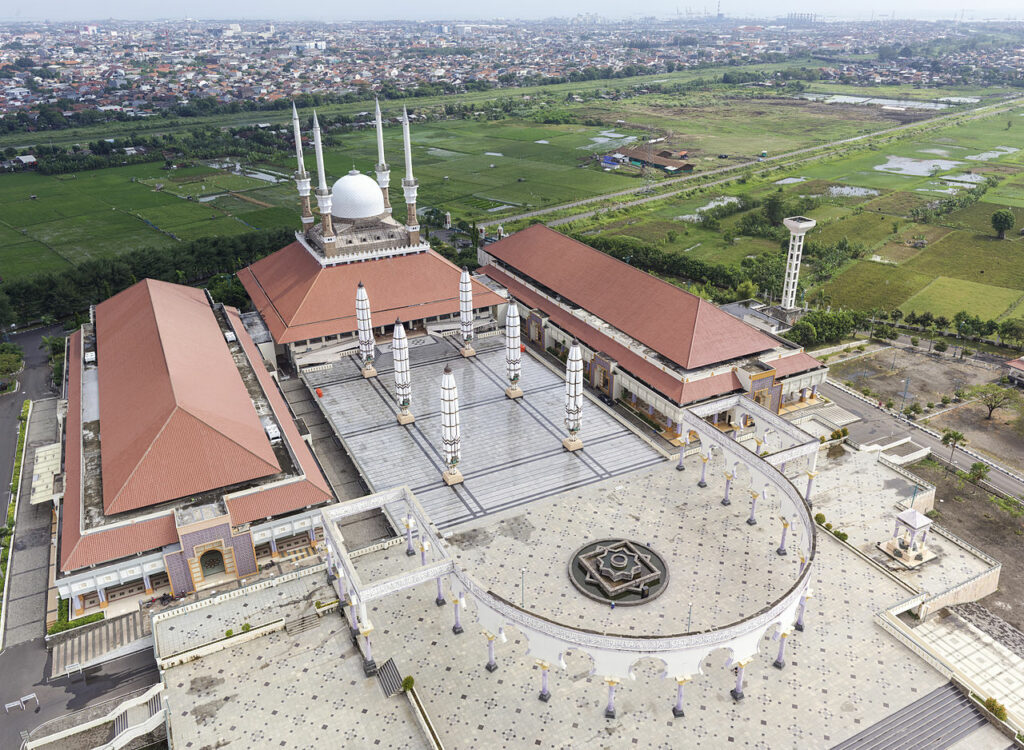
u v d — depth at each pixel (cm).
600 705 7025
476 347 14188
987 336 15375
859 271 19338
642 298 13038
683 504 9806
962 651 7825
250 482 9062
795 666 7406
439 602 8250
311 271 14188
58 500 9538
